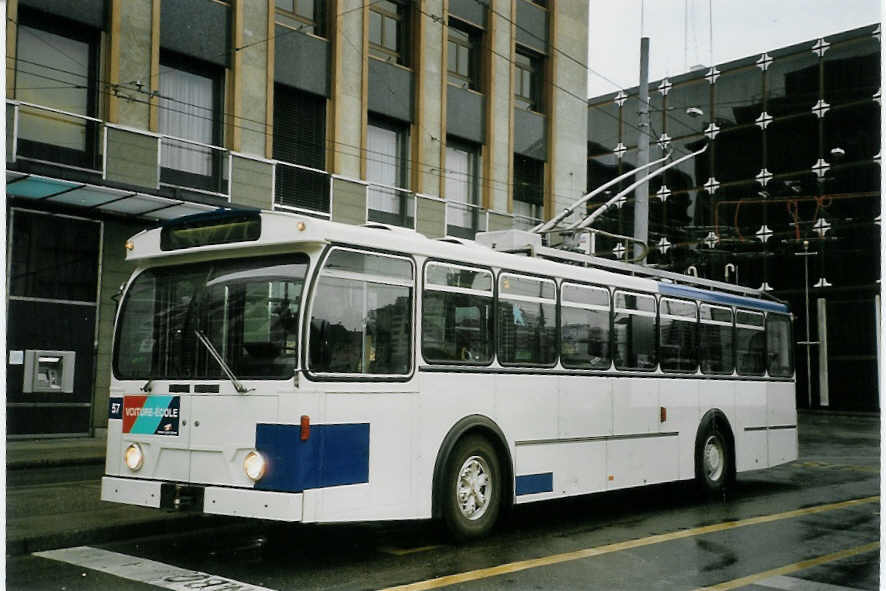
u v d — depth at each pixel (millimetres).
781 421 14750
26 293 17312
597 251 42031
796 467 18125
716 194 40875
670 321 12281
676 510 11750
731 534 9758
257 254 8008
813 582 7449
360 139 22859
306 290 7602
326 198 22000
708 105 41312
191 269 8344
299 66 21734
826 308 38406
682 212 41562
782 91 39688
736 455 13445
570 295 10547
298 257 7793
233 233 8078
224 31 20328
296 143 21828
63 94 17922
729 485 13320
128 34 18625
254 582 7168
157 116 19109
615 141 43281
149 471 8148
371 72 23312
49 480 12953
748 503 12500
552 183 28141
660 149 42219
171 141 19516
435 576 7465
